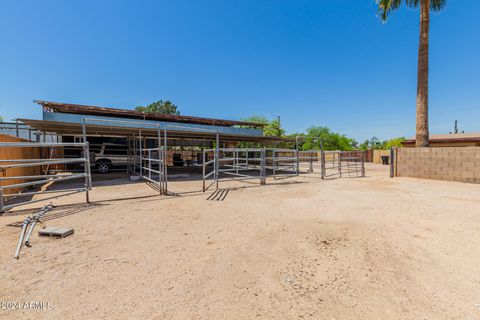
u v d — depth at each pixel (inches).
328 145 1387.8
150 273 95.3
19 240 126.9
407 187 314.5
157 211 193.8
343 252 115.0
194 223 161.3
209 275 93.9
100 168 533.3
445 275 93.7
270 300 78.4
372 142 2171.5
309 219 170.1
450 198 238.8
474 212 185.0
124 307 74.6
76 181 388.5
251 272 96.3
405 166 418.0
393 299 78.9
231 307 74.7
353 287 85.9
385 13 457.7
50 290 83.6
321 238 133.1
